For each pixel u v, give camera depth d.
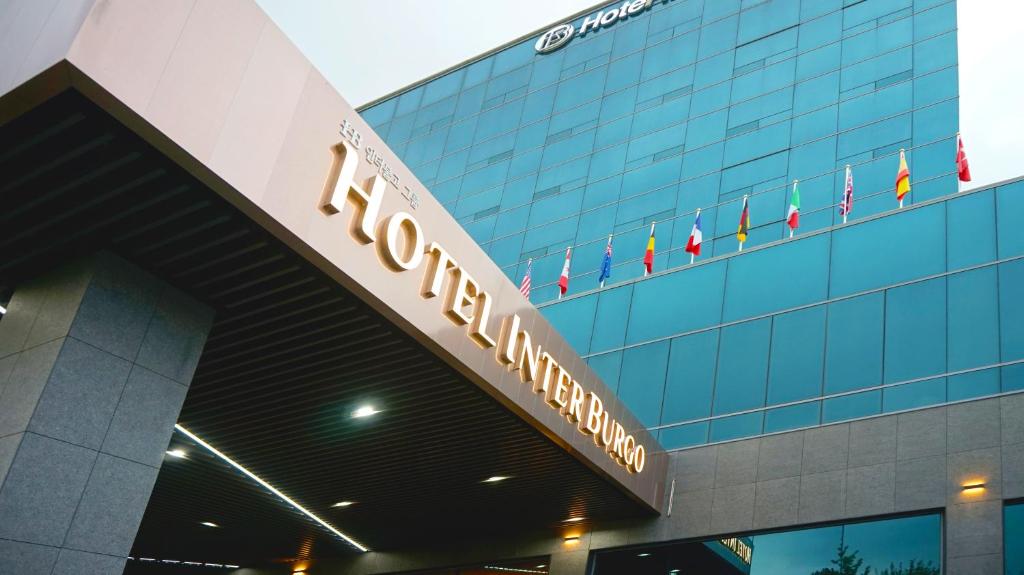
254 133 10.93
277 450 18.78
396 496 21.12
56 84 9.18
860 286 22.36
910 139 30.80
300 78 11.73
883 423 19.36
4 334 12.16
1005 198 21.44
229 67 10.70
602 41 45.69
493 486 20.02
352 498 21.45
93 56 9.14
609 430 18.84
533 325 16.48
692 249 26.91
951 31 32.75
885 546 17.97
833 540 18.69
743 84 37.28
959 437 18.12
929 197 29.02
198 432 18.02
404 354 14.34
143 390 11.88
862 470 18.98
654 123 39.12
